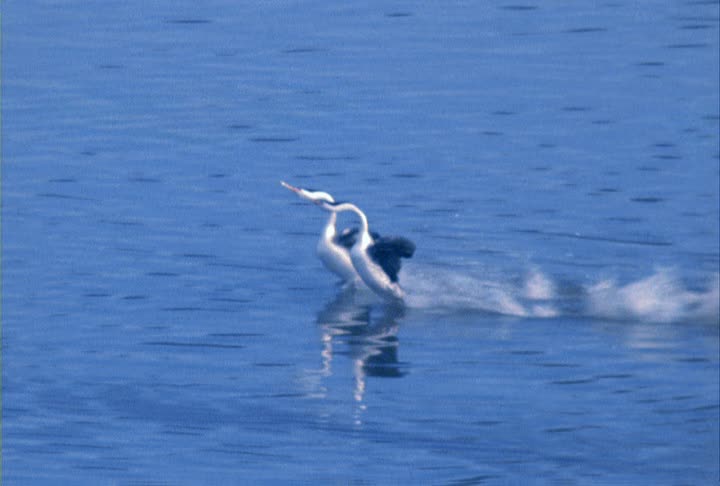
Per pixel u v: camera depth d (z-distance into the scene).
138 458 28.33
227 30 66.75
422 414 30.17
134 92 57.69
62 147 51.03
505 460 28.14
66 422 29.98
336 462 28.14
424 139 51.34
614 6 68.50
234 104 55.94
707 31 64.06
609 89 56.44
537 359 33.09
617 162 48.31
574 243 41.56
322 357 33.44
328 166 48.88
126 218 44.09
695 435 29.06
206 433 29.45
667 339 34.31
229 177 47.94
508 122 52.84
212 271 39.69
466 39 64.12
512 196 45.50
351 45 63.81
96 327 35.56
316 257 41.00
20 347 34.22
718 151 49.06
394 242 36.91
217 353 33.84
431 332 34.97
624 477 27.44
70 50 63.88
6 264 40.03
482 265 39.88
